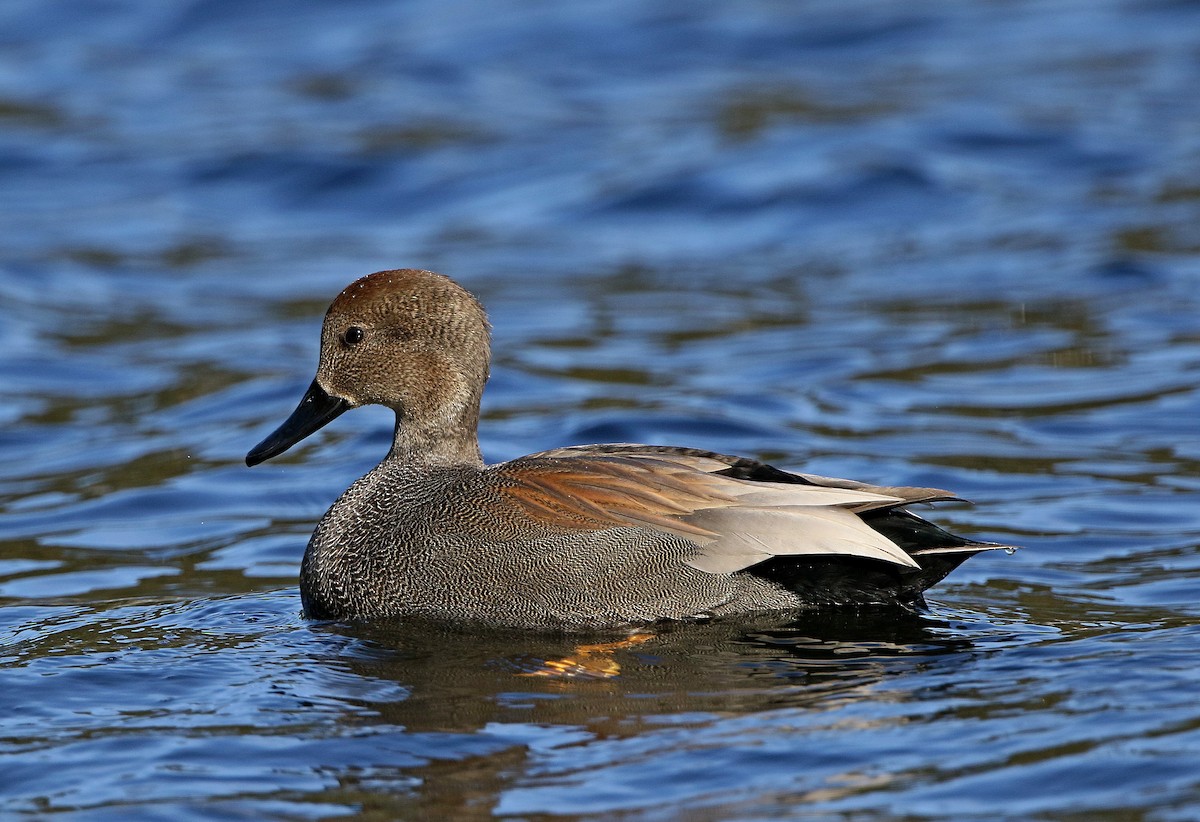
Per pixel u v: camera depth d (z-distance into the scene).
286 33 31.45
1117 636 9.66
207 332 19.84
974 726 8.07
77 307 20.77
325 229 23.98
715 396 16.64
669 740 8.10
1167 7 30.41
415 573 10.56
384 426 16.31
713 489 10.30
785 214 23.11
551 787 7.56
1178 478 13.59
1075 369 17.05
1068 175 23.66
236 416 16.70
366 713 8.65
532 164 25.23
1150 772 7.38
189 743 8.23
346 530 11.00
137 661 9.66
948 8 31.06
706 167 24.36
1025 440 14.91
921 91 26.91
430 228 23.75
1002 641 9.64
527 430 15.63
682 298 20.62
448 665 9.53
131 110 28.06
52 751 8.15
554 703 8.75
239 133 26.77
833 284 20.83
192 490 14.38
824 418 15.85
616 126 26.48
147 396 17.45
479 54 29.89
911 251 21.61
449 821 7.25
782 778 7.55
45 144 26.58
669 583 10.22
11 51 30.67
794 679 9.05
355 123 27.05
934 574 10.24
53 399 17.42
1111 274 20.02
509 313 20.23
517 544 10.40
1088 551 11.93
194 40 31.38
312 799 7.53
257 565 12.34
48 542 13.10
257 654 9.82
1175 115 25.34
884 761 7.69
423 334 11.41
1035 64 27.92
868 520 10.20
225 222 24.17
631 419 15.67
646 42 30.06
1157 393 16.03
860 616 10.34
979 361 17.53
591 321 19.83
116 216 24.16
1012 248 21.33
